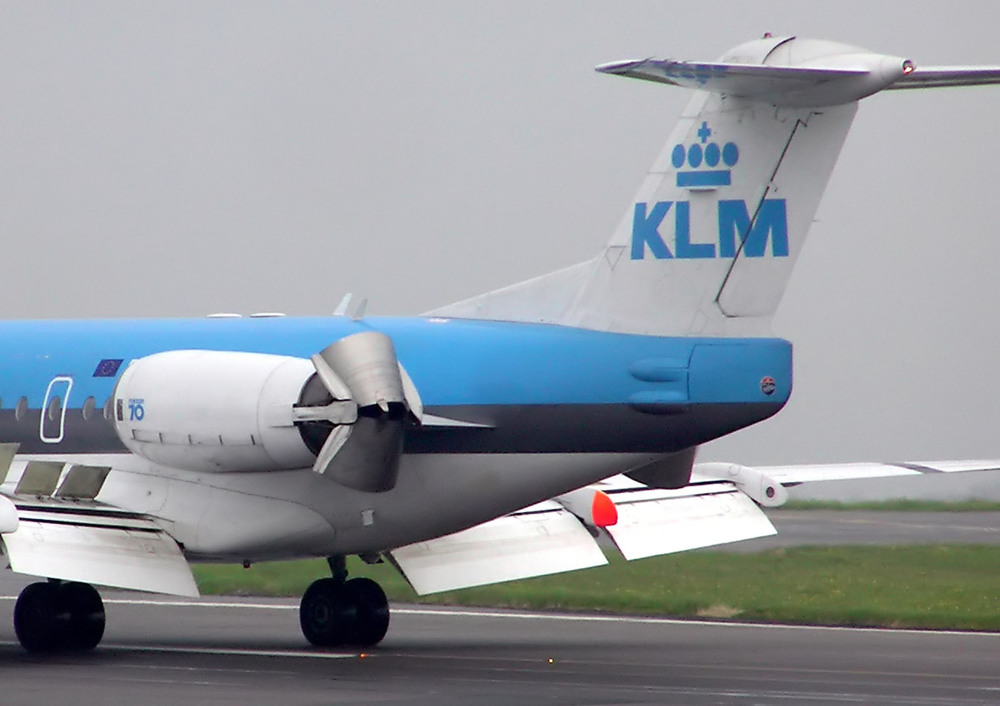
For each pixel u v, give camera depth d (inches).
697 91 2500.0
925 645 2770.7
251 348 2847.0
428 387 2615.7
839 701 2054.6
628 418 2518.5
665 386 2485.2
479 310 2728.8
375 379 2359.7
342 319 2851.9
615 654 2677.2
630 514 2854.3
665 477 2733.8
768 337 2470.5
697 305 2496.3
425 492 2632.9
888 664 2500.0
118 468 2792.8
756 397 2456.9
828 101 2377.0
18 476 2878.9
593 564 2839.6
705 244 2491.4
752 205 2461.9
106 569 2529.5
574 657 2635.3
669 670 2431.1
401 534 2687.0
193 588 2630.4
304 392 2442.2
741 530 2883.9
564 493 2645.2
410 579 2790.4
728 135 2472.9
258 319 2928.2
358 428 2367.1
